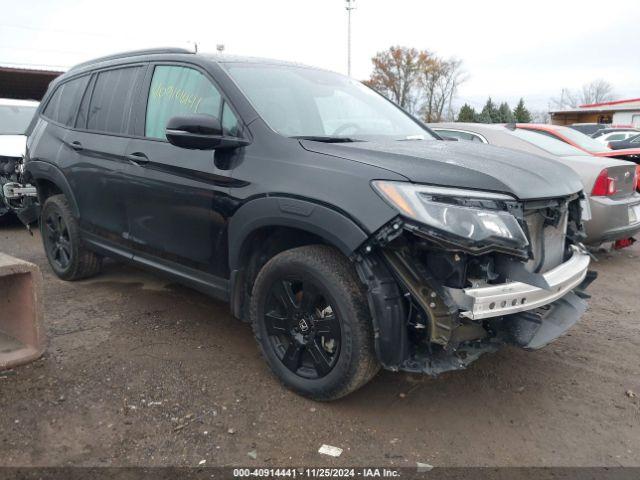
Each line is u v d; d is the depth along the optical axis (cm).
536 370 356
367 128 374
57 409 295
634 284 561
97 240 452
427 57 5088
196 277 363
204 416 293
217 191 328
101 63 469
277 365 318
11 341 359
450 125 733
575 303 318
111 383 323
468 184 262
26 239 725
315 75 410
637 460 267
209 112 350
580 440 282
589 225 577
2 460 254
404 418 297
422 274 258
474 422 296
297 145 306
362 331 275
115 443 268
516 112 4175
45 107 537
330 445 272
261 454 264
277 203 293
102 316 427
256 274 335
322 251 290
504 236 251
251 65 377
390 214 252
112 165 411
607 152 695
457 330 262
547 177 298
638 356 381
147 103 398
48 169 489
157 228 381
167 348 373
